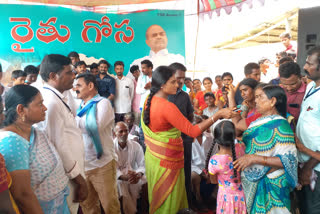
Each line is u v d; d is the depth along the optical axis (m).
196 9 5.57
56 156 1.59
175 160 2.12
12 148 1.29
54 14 5.14
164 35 5.57
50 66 1.83
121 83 5.29
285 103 1.91
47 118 1.75
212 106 4.54
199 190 3.14
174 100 2.82
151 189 2.20
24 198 1.31
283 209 1.85
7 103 1.42
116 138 3.05
